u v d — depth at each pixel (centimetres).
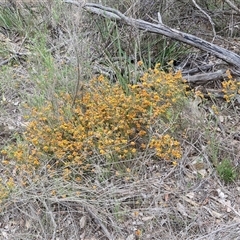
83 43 226
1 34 278
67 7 249
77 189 180
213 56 241
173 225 174
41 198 176
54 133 193
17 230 176
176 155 186
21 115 218
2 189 176
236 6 275
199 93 207
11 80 232
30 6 285
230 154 197
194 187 186
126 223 174
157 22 232
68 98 204
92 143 186
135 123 195
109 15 233
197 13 269
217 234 168
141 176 188
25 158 185
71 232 174
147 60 242
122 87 215
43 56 223
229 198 182
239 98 218
